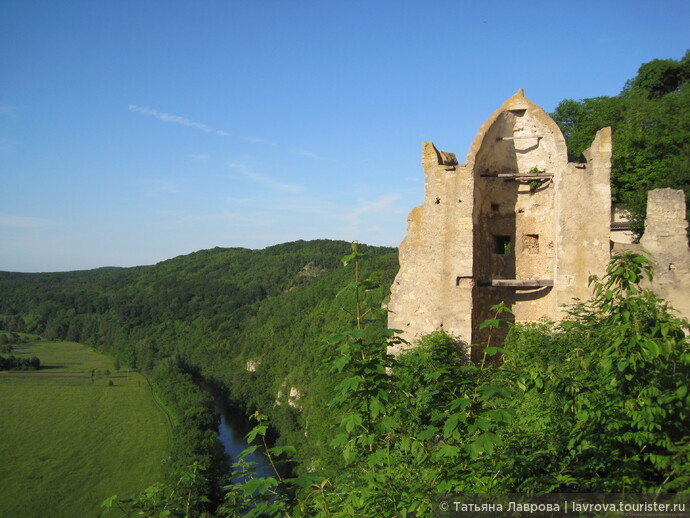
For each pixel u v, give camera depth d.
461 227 16.08
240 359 92.81
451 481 5.77
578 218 15.42
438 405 5.96
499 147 17.11
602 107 29.42
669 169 20.34
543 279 16.50
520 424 7.60
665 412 6.28
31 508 45.75
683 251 14.66
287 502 5.98
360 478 6.21
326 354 6.07
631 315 6.33
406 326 16.38
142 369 106.25
